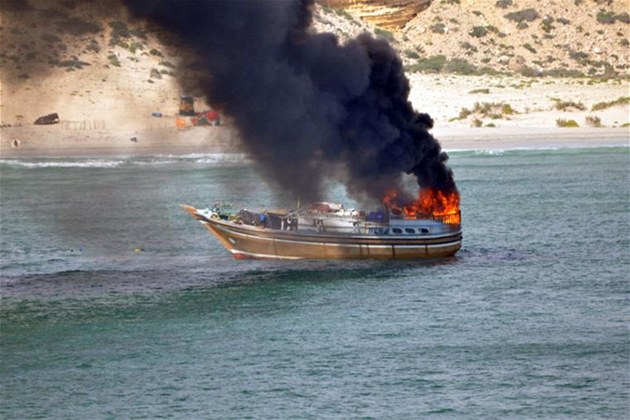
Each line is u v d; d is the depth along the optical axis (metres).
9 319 199.38
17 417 155.50
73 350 182.25
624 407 156.50
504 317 197.50
